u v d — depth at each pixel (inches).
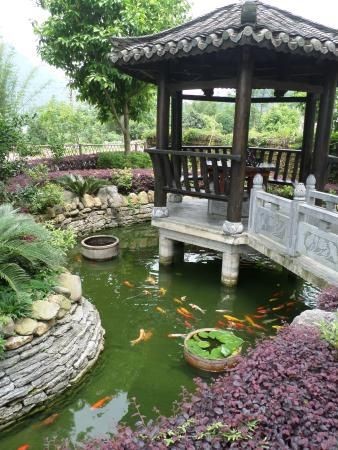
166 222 222.2
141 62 186.5
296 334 100.5
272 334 161.9
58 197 276.7
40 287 140.4
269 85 203.8
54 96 578.6
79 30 369.4
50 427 114.4
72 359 132.2
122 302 192.2
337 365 85.3
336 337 91.0
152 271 231.1
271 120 716.0
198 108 889.5
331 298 130.5
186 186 212.1
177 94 261.0
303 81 230.5
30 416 118.3
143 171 372.2
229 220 197.0
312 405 73.5
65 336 134.7
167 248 229.6
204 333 151.0
